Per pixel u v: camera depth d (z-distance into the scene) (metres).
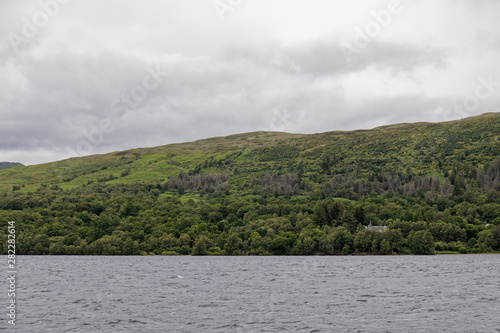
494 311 77.38
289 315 74.62
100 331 64.44
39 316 74.56
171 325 67.88
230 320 71.00
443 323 68.44
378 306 82.62
